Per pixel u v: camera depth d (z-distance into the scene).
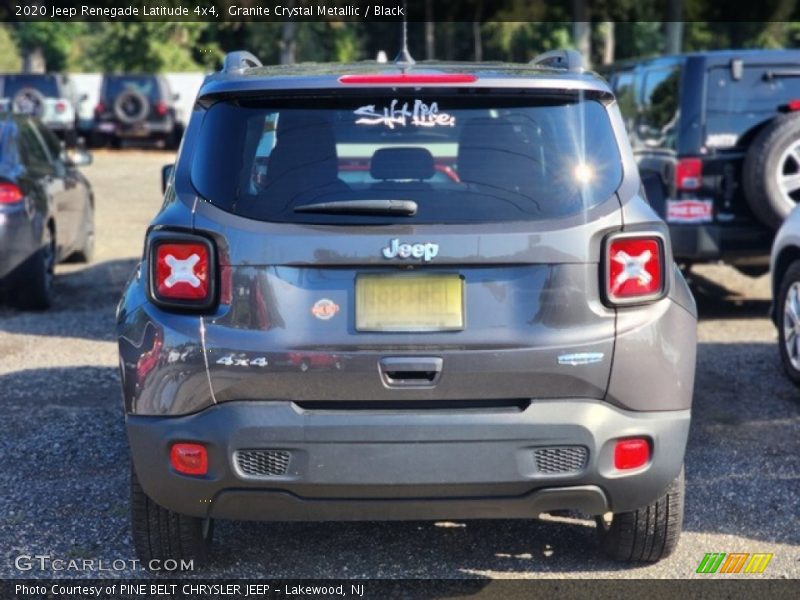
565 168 3.77
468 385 3.62
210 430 3.64
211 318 3.67
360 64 4.32
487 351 3.62
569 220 3.67
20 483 5.29
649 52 38.09
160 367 3.69
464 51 37.78
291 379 3.62
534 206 3.69
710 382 7.16
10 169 9.29
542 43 35.97
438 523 4.80
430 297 3.62
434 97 3.84
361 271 3.63
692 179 8.74
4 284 9.21
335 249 3.61
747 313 9.41
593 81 3.92
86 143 31.25
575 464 3.69
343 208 3.65
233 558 4.45
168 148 30.86
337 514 3.74
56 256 10.23
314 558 4.45
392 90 3.82
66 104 28.53
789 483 5.29
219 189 3.74
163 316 3.71
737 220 8.80
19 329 8.77
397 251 3.60
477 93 3.84
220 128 3.84
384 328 3.62
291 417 3.61
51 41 38.81
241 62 4.20
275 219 3.66
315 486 3.65
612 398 3.69
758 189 8.45
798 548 4.54
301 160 3.76
